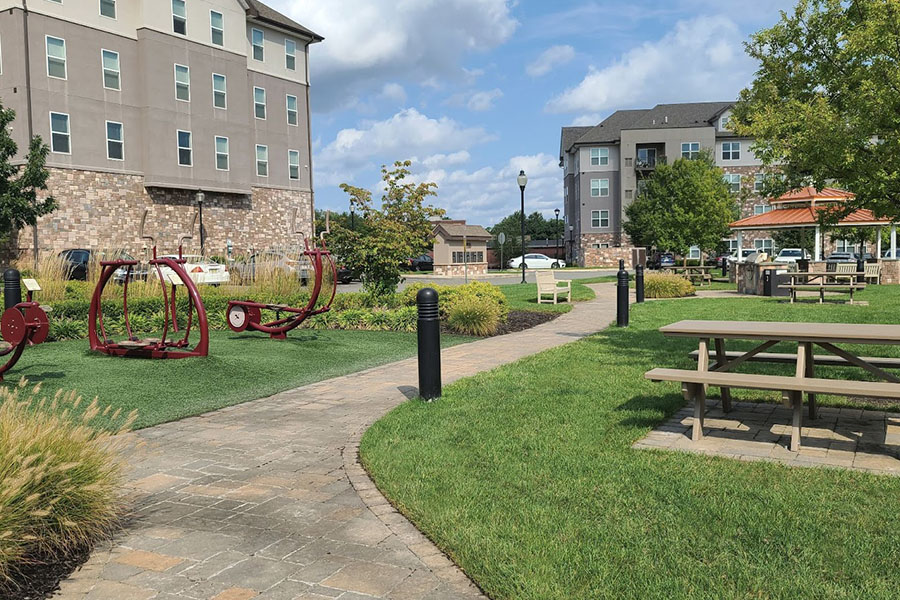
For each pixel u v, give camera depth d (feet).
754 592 9.22
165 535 12.01
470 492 13.39
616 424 18.34
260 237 121.49
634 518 11.84
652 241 141.59
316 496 13.97
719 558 10.24
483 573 10.09
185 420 20.70
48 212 78.89
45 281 48.78
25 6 87.04
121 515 12.85
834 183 28.50
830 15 31.71
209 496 14.02
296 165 129.29
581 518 11.92
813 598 9.03
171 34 103.35
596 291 79.71
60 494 11.32
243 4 114.62
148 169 100.89
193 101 106.93
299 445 17.89
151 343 30.48
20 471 10.74
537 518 11.97
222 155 112.06
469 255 145.59
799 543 10.64
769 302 57.41
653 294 69.92
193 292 30.07
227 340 37.86
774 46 34.99
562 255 258.37
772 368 25.27
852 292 54.75
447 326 44.62
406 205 53.31
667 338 35.70
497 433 17.60
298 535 11.94
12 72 87.66
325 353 33.73
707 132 184.34
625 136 188.55
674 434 17.40
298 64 129.90
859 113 25.99
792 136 29.22
